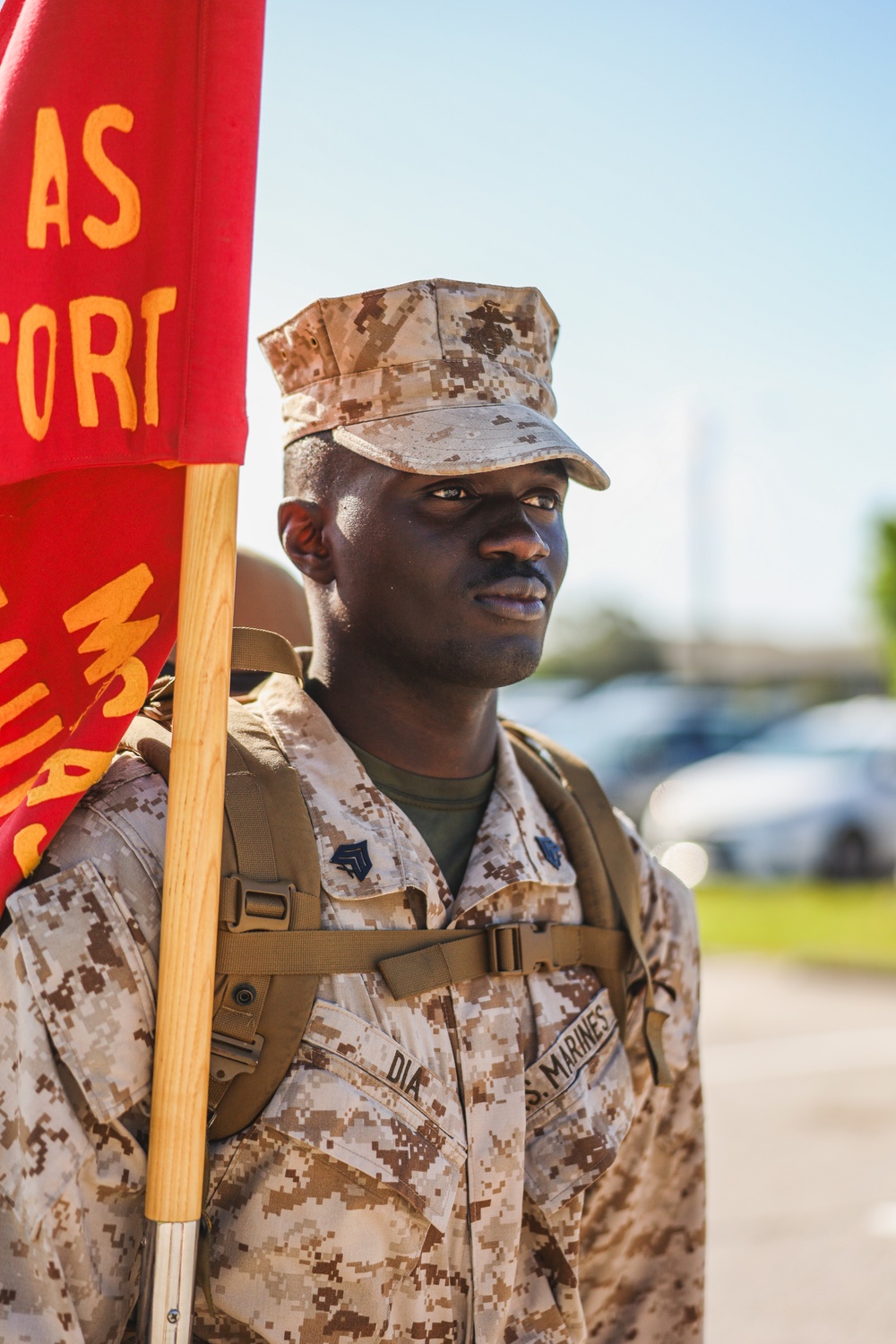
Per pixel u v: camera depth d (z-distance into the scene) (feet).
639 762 44.91
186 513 4.09
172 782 4.01
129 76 4.23
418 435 4.53
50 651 4.56
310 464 4.85
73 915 4.06
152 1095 3.94
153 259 4.19
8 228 4.22
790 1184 15.14
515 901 4.73
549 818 5.12
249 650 4.74
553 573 4.72
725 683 102.94
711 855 37.19
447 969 4.42
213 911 4.00
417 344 4.64
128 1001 4.06
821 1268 13.03
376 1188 4.14
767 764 39.91
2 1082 3.98
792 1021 22.67
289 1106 4.11
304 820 4.39
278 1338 4.07
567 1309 4.53
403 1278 4.22
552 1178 4.49
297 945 4.19
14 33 4.37
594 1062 4.72
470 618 4.52
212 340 4.07
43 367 4.23
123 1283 4.09
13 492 4.56
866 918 30.96
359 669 4.77
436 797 4.84
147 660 4.38
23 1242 3.89
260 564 6.70
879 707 42.45
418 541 4.54
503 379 4.71
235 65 4.11
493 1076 4.44
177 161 4.18
